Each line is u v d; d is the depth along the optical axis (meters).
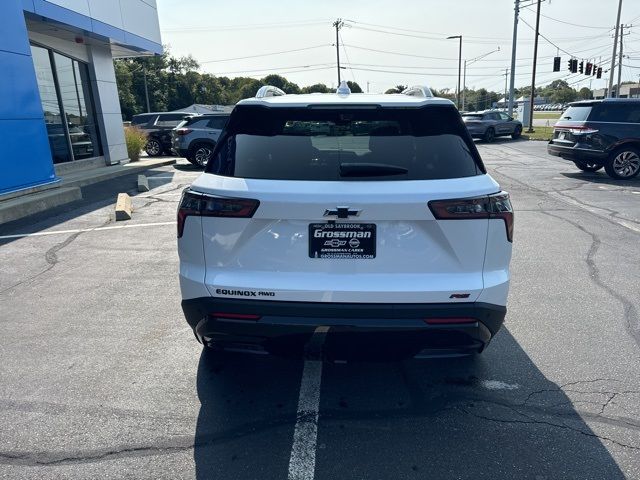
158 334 3.99
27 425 2.83
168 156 20.17
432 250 2.58
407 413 2.95
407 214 2.51
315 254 2.60
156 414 2.94
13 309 4.51
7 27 8.39
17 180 8.66
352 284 2.58
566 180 12.20
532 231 7.23
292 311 2.61
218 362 3.55
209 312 2.68
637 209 8.71
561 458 2.55
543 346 3.76
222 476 2.43
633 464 2.50
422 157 2.71
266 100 2.96
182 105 84.81
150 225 7.71
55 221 8.02
